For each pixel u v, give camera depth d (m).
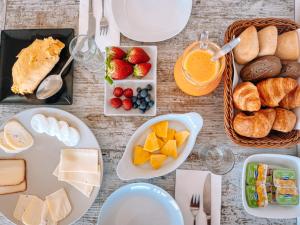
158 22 0.95
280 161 0.89
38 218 0.88
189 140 0.90
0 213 0.92
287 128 0.84
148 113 0.91
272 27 0.85
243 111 0.88
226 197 0.89
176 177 0.90
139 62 0.90
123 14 0.95
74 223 0.91
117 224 0.88
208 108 0.93
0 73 0.93
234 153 0.92
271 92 0.83
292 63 0.85
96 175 0.88
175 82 0.94
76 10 0.97
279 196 0.86
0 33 0.97
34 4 0.98
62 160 0.90
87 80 0.95
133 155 0.90
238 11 0.96
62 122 0.90
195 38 0.96
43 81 0.92
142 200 0.89
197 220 0.89
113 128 0.93
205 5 0.96
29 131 0.92
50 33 0.94
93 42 0.89
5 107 0.95
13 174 0.90
